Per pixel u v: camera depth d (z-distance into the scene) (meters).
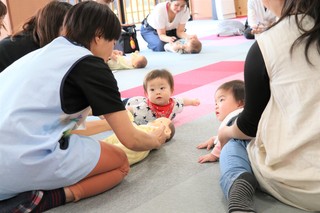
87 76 1.08
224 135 1.23
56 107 1.07
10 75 1.14
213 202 1.10
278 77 0.93
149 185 1.24
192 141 1.58
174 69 3.18
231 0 7.33
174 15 4.18
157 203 1.12
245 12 7.51
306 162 0.94
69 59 1.09
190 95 2.28
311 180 0.93
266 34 0.97
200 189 1.18
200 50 3.94
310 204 0.99
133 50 4.27
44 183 1.09
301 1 0.89
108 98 1.10
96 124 1.59
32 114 1.06
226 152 1.17
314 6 0.86
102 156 1.17
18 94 1.06
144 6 7.39
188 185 1.21
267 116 0.98
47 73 1.08
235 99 1.43
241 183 1.01
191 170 1.32
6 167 1.02
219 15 7.29
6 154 1.02
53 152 1.07
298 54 0.89
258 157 1.05
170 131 1.58
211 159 1.36
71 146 1.12
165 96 1.76
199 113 1.94
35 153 1.04
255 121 1.05
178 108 1.84
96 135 1.70
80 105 1.12
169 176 1.29
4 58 1.57
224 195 1.12
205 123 1.78
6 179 1.04
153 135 1.33
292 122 0.93
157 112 1.78
